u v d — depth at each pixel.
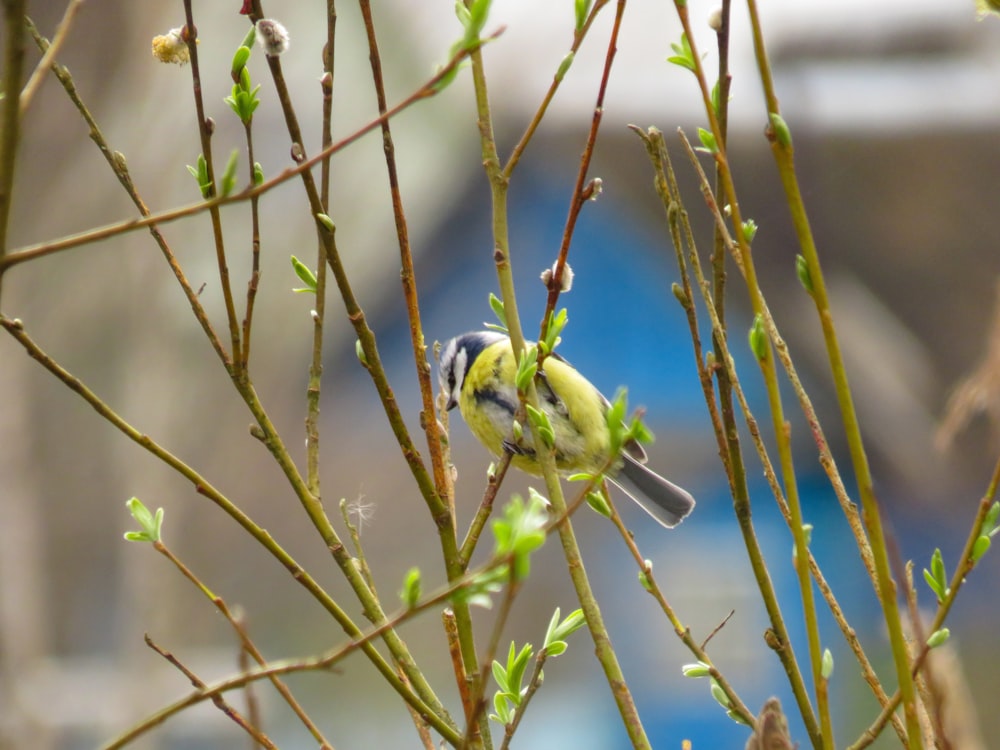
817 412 10.85
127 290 11.75
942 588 2.22
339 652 1.84
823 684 2.04
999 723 10.40
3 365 11.59
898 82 10.38
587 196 2.58
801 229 2.04
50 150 11.70
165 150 11.91
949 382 9.91
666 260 11.10
